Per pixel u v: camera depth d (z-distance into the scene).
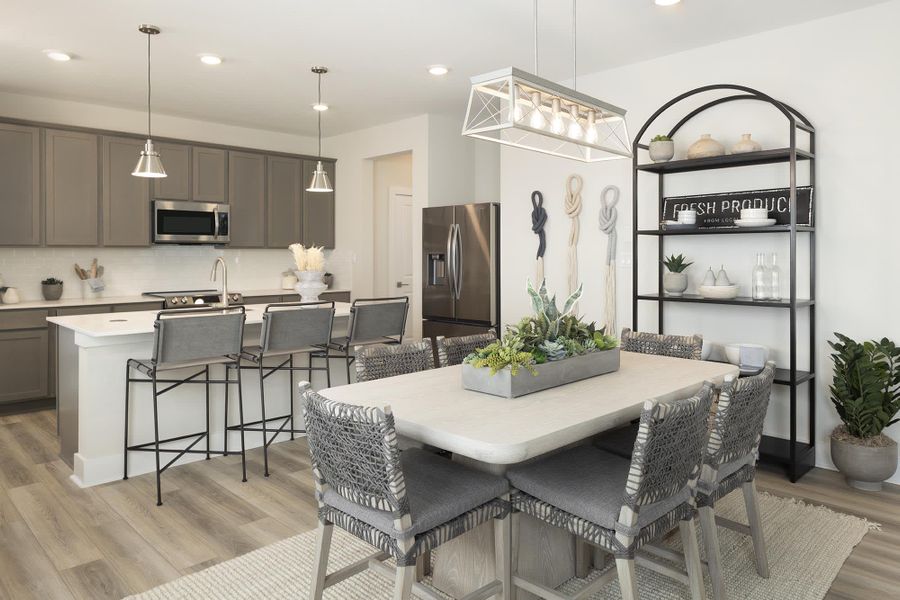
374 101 5.35
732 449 2.10
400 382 2.43
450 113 5.81
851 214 3.46
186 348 3.16
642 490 1.70
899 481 3.35
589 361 2.49
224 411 3.80
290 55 4.12
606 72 4.44
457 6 3.34
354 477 1.73
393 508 1.66
